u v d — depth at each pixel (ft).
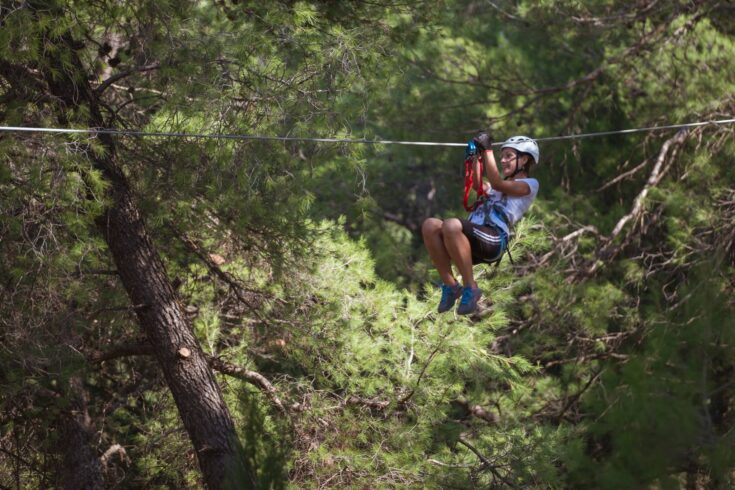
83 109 43.98
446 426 55.36
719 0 72.18
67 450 56.80
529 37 82.17
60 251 44.75
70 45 44.98
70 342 48.52
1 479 60.08
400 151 92.22
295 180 48.80
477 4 79.92
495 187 36.58
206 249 57.21
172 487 61.62
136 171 52.06
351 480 53.98
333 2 52.95
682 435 35.70
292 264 55.57
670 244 72.08
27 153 44.55
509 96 80.74
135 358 64.85
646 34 74.38
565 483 51.65
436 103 80.94
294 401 57.06
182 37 46.29
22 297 46.32
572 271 71.61
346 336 56.29
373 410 57.31
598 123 81.66
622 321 70.54
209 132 45.57
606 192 83.61
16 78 46.03
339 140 43.29
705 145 72.43
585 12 75.25
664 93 75.87
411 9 55.31
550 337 68.28
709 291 39.14
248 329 61.00
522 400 68.13
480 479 54.13
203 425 49.19
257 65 46.91
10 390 47.06
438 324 56.70
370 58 47.39
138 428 67.92
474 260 37.11
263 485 39.91
